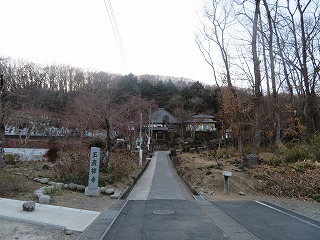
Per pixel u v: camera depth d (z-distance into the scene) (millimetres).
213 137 49688
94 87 37406
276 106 19609
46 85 45875
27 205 6230
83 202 8125
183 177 17016
